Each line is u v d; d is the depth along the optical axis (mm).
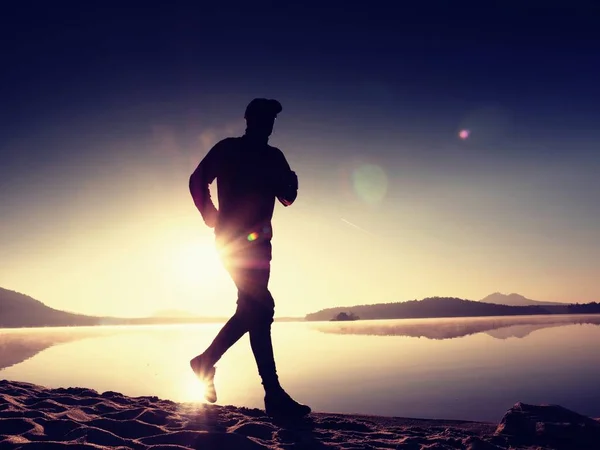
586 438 2736
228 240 3248
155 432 2486
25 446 1966
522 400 7590
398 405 7555
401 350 20312
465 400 7836
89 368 13797
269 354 3240
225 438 2357
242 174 3260
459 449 2557
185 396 8648
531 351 17281
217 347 3248
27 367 14156
